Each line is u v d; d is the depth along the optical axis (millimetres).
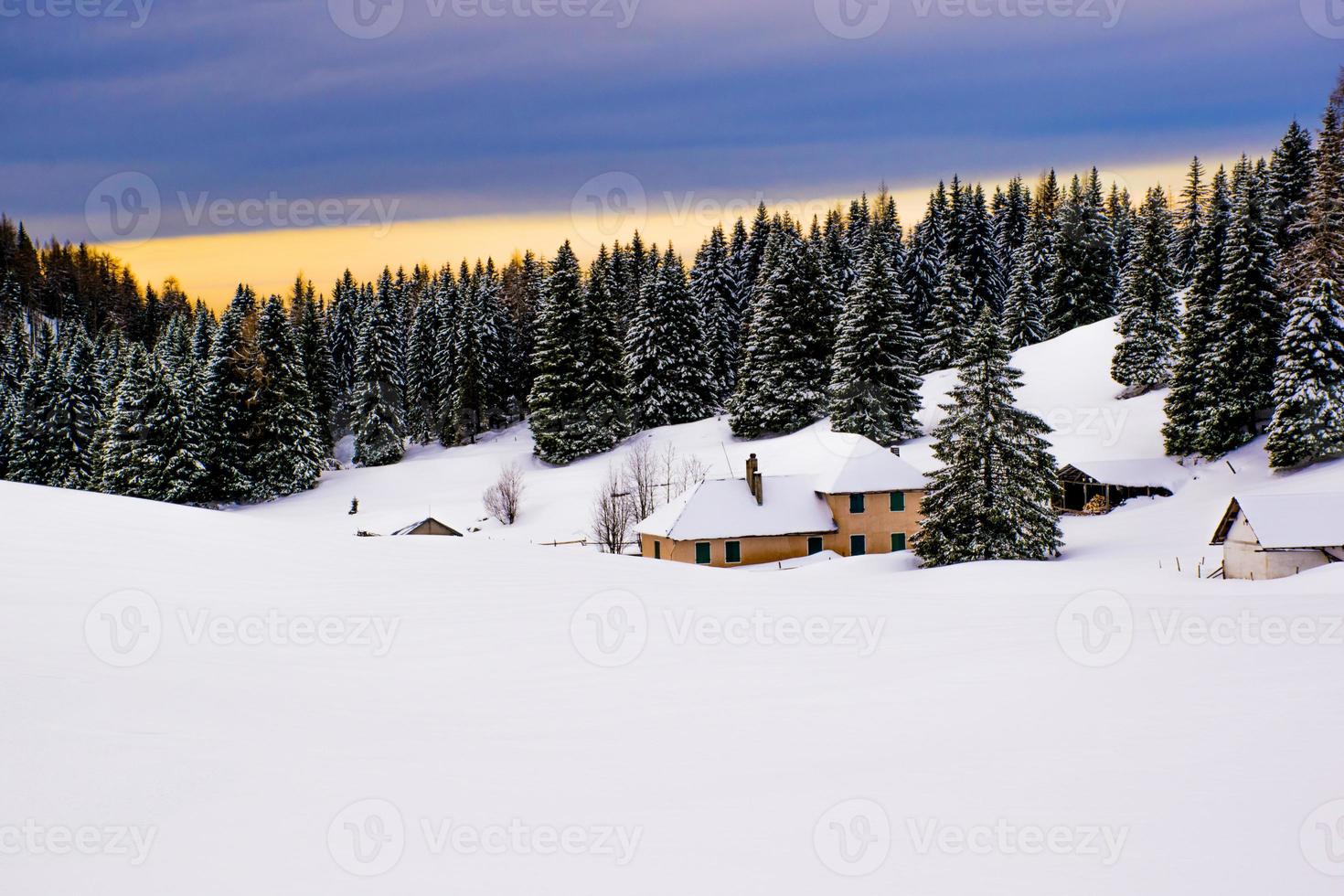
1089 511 51281
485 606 14320
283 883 4855
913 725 7953
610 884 4840
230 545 18266
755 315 70500
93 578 13641
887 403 62500
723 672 10555
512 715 8625
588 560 20844
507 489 56500
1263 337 48875
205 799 5996
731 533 44031
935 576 31141
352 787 6375
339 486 68438
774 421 67500
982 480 36688
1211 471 49656
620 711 8781
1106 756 6570
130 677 8688
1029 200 109375
